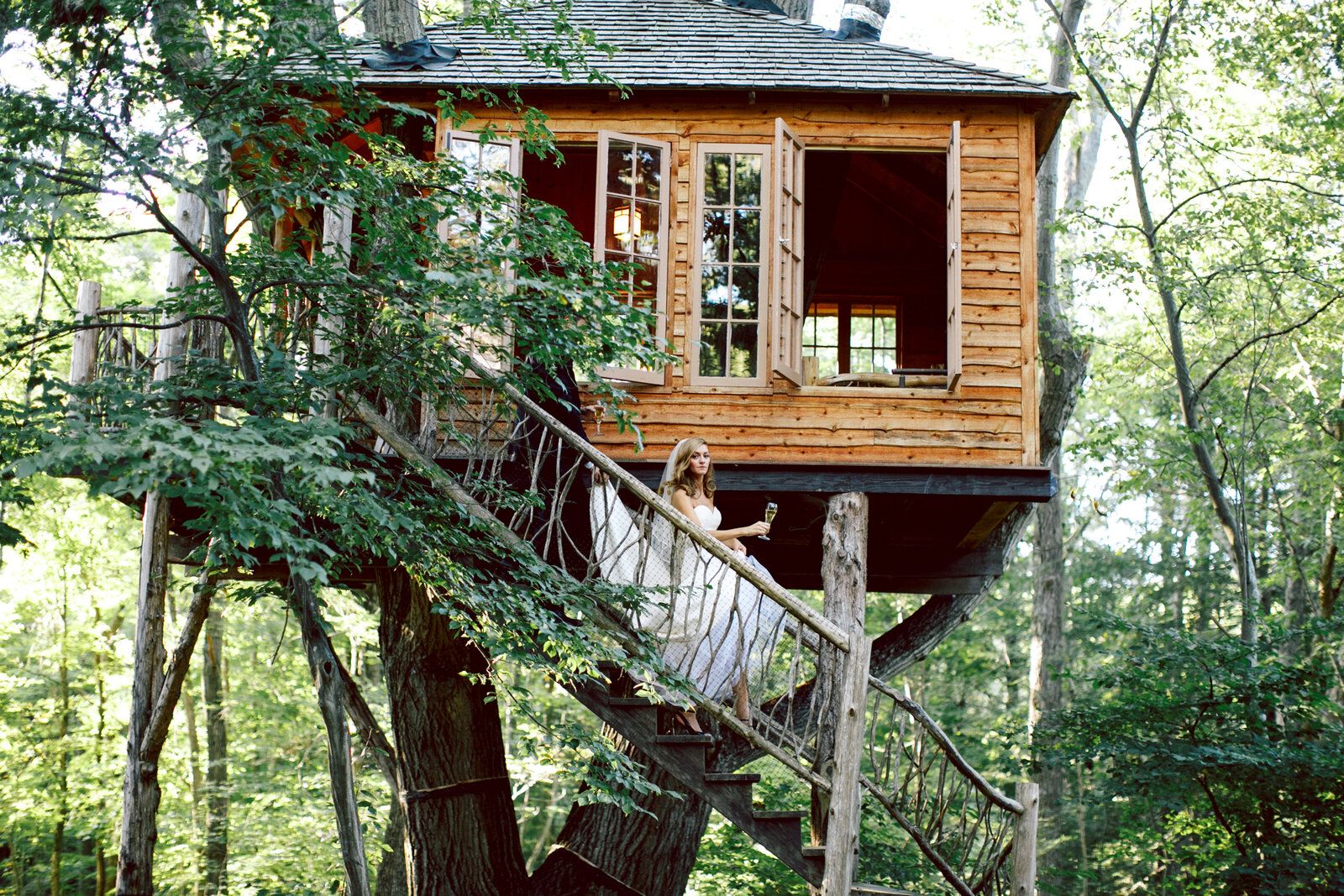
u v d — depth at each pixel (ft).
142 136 14.46
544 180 32.42
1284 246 40.65
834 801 17.83
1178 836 41.75
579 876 25.09
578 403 21.45
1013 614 75.77
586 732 17.57
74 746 46.09
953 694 73.87
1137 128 40.75
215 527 13.64
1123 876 54.34
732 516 28.43
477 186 17.84
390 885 40.50
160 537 19.72
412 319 16.53
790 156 25.07
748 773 18.76
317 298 18.16
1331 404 47.34
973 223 25.05
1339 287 42.45
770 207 25.04
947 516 28.37
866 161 35.60
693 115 25.54
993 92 24.95
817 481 23.79
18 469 11.66
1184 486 60.44
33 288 43.98
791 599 18.17
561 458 20.70
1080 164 53.88
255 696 52.06
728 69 25.89
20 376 22.91
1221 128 44.32
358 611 45.73
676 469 20.57
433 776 23.95
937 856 21.80
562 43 18.88
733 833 44.19
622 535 20.17
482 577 18.08
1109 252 38.73
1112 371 56.70
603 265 17.63
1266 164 43.96
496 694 18.79
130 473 11.91
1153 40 39.52
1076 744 33.22
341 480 12.61
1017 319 24.64
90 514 45.78
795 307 24.88
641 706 19.03
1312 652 47.11
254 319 18.66
